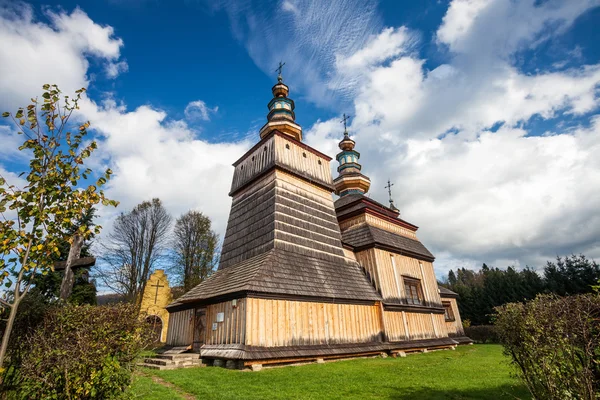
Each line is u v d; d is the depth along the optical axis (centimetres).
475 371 1228
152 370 1188
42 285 2059
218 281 1712
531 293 4238
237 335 1312
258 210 1912
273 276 1473
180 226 3778
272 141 2025
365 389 927
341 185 3173
